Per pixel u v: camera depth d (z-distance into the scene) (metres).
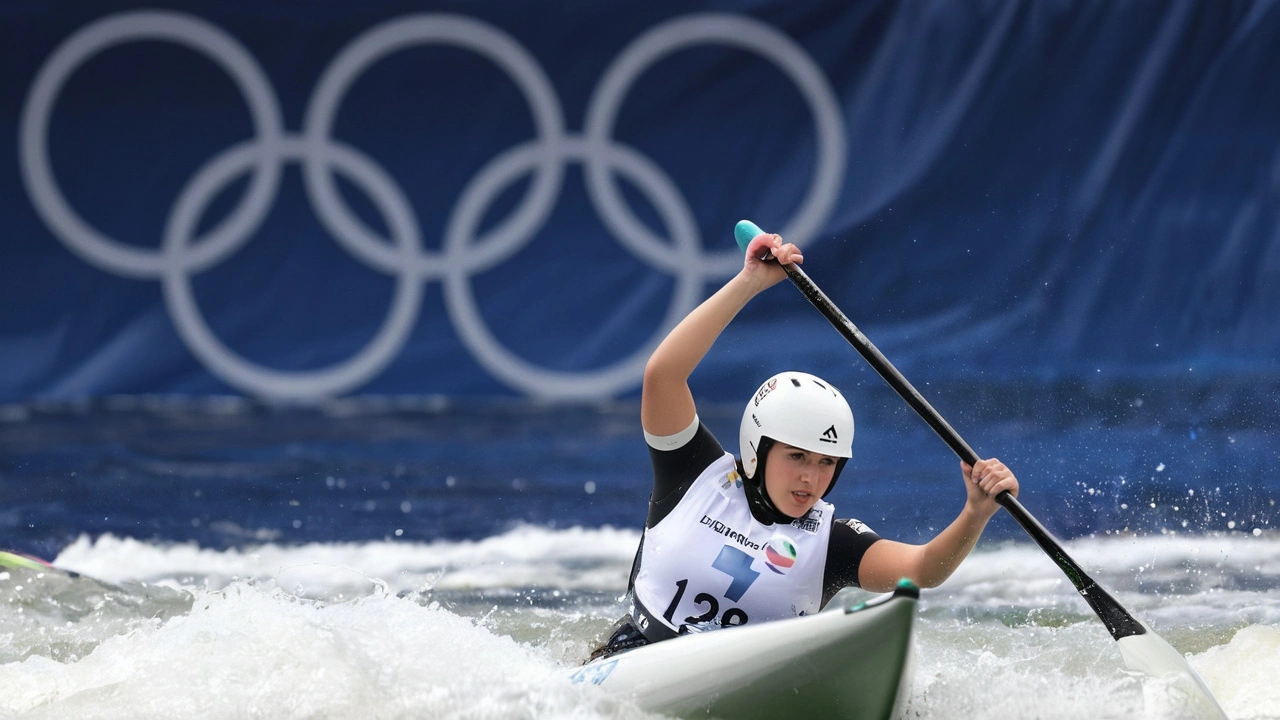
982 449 34.50
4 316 46.06
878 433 37.84
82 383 46.16
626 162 47.47
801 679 11.45
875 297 46.62
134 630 15.20
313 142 46.84
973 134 46.81
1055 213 46.47
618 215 47.44
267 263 46.78
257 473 34.06
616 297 47.47
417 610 15.05
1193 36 46.25
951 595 19.67
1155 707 12.20
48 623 16.77
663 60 47.53
